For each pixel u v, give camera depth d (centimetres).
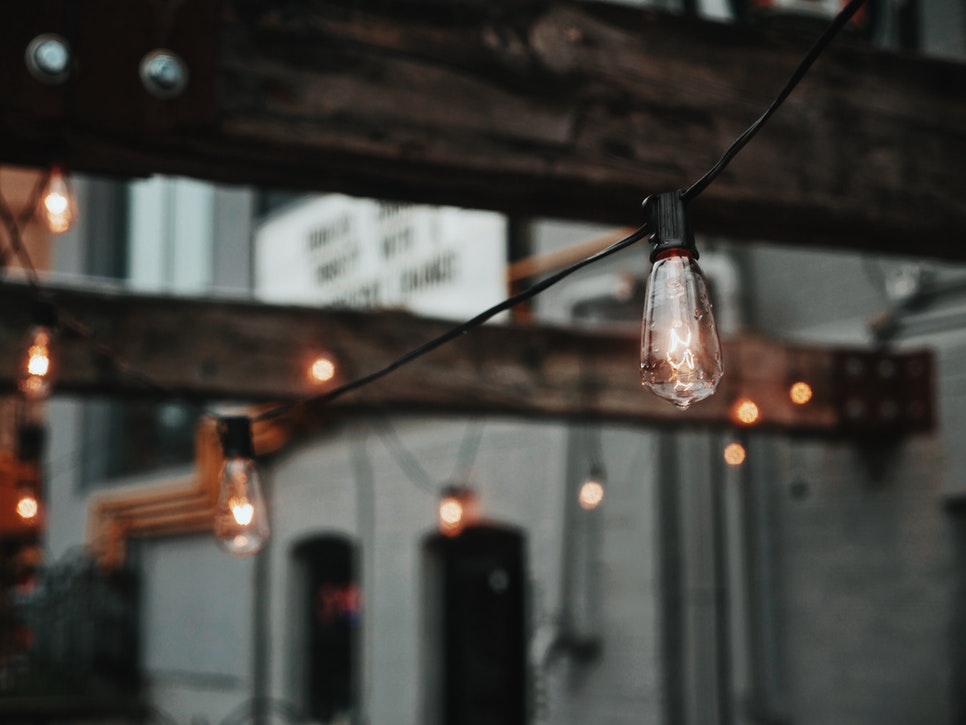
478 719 755
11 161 259
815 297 604
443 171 270
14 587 990
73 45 233
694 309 142
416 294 772
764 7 404
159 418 1188
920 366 549
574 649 672
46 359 303
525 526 707
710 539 623
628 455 660
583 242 682
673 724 620
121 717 1006
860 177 308
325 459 894
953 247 334
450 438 771
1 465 718
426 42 270
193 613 1055
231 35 252
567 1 285
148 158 262
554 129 278
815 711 587
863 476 577
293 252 910
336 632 896
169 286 1147
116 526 1162
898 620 554
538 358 518
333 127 259
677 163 288
